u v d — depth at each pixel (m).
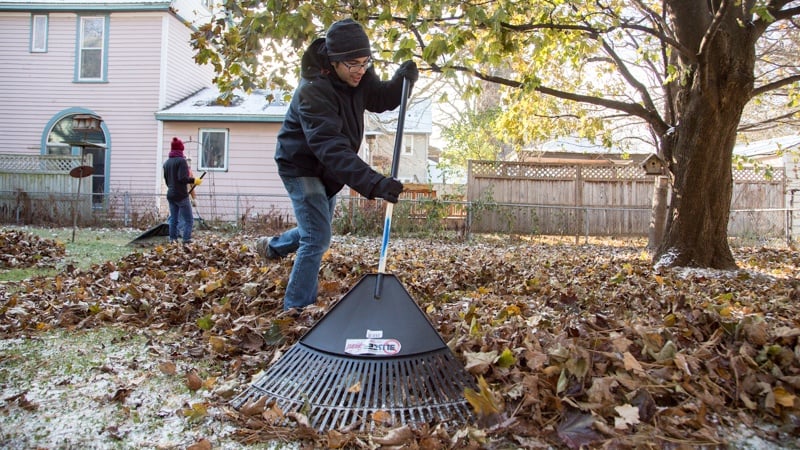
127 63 14.54
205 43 4.98
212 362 2.62
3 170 13.69
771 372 2.32
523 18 6.51
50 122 14.83
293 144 2.88
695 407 2.04
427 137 27.08
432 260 6.84
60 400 2.15
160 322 3.31
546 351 2.33
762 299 4.37
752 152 16.48
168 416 2.03
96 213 13.48
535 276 5.21
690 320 2.94
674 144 7.00
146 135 14.51
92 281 4.53
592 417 1.91
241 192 14.25
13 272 5.30
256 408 2.01
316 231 2.97
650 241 10.48
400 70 2.95
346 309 2.31
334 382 2.10
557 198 13.65
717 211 6.72
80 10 14.50
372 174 2.47
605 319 2.91
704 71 6.23
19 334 3.03
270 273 4.08
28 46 14.76
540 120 10.36
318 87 2.66
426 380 2.09
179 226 7.96
